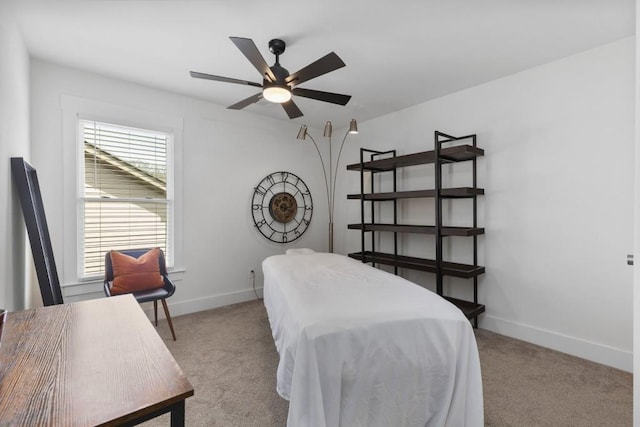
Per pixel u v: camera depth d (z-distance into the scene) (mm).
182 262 3361
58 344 991
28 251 2168
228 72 2756
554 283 2529
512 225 2764
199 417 1714
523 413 1746
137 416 677
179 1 1801
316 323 1386
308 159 4500
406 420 1419
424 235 3496
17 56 1965
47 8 1858
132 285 2607
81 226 2785
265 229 4066
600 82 2283
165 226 3287
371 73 2744
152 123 3125
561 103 2471
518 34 2127
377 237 4051
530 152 2645
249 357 2398
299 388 1272
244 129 3840
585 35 2137
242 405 1821
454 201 3195
